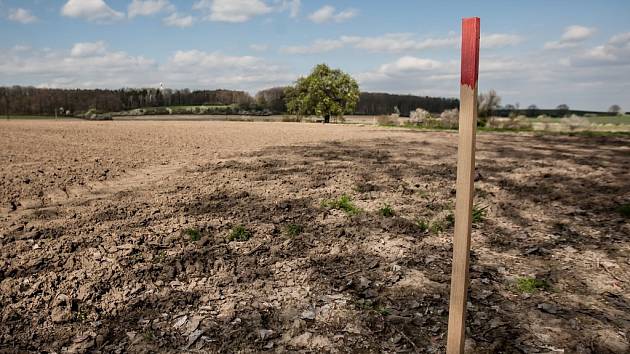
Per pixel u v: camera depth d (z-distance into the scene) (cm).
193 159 1145
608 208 656
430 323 342
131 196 704
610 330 331
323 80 6250
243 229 528
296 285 405
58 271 416
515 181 863
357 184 812
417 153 1298
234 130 2723
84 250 464
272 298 382
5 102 6291
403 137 1997
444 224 581
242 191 742
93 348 313
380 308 365
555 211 647
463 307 251
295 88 6544
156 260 448
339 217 602
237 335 329
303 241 511
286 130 2761
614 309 363
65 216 586
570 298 381
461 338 255
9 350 306
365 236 530
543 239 529
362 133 2367
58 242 484
